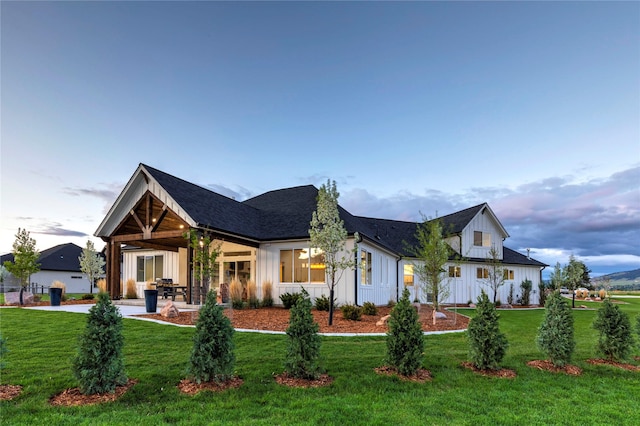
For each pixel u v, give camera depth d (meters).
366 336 9.79
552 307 7.84
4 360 6.75
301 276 17.00
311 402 5.28
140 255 23.34
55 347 7.77
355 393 5.75
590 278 41.09
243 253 18.69
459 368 7.18
